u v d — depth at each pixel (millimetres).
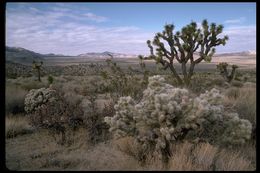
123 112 5129
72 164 5039
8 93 10328
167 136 4508
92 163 5031
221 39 10539
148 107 4895
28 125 7875
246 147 5859
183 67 11148
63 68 67188
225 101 7574
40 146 6148
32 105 8805
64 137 6469
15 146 6172
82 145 6148
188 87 10523
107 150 5719
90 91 14047
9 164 4992
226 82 21703
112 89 10781
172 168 4488
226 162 4883
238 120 4832
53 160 5145
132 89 9656
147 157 4988
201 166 4645
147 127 4930
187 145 5125
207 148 4973
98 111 7168
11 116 8938
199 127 4879
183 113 4766
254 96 9578
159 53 11016
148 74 10844
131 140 5680
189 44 10758
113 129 5195
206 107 4445
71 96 9477
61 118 6637
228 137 4871
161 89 5242
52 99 8836
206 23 10555
